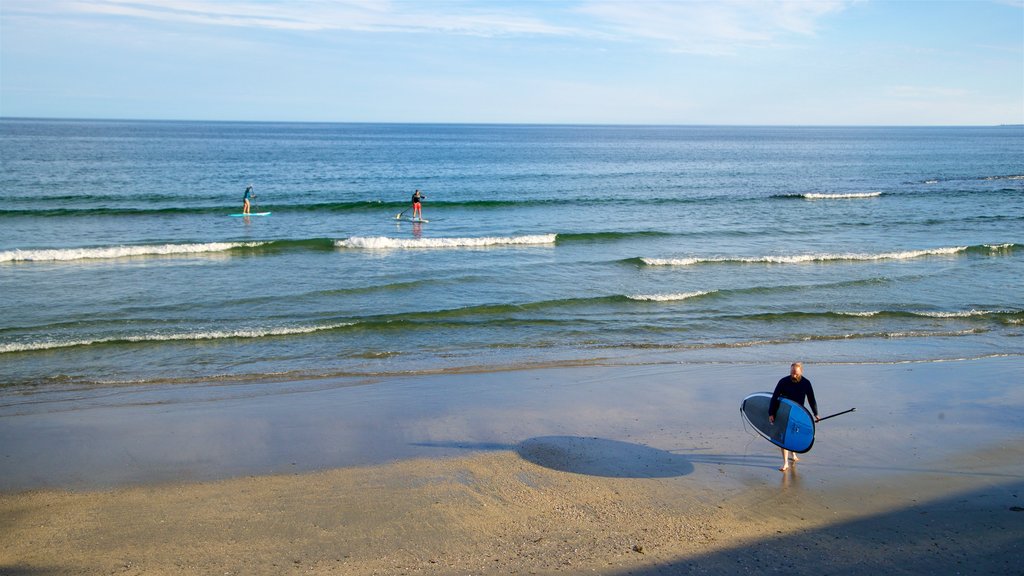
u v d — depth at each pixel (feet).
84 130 588.50
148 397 40.96
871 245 98.07
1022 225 116.16
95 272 73.51
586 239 100.48
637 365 48.47
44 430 35.63
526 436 35.91
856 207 137.69
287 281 71.20
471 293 68.23
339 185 166.91
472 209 128.88
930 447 34.86
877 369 47.96
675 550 24.89
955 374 47.03
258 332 53.93
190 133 584.81
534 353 51.39
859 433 36.52
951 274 79.87
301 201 133.80
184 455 32.83
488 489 29.73
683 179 201.46
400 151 346.54
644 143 513.86
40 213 108.88
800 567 23.81
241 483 29.99
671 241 99.76
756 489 30.07
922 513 28.02
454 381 44.68
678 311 63.67
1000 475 31.78
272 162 244.63
